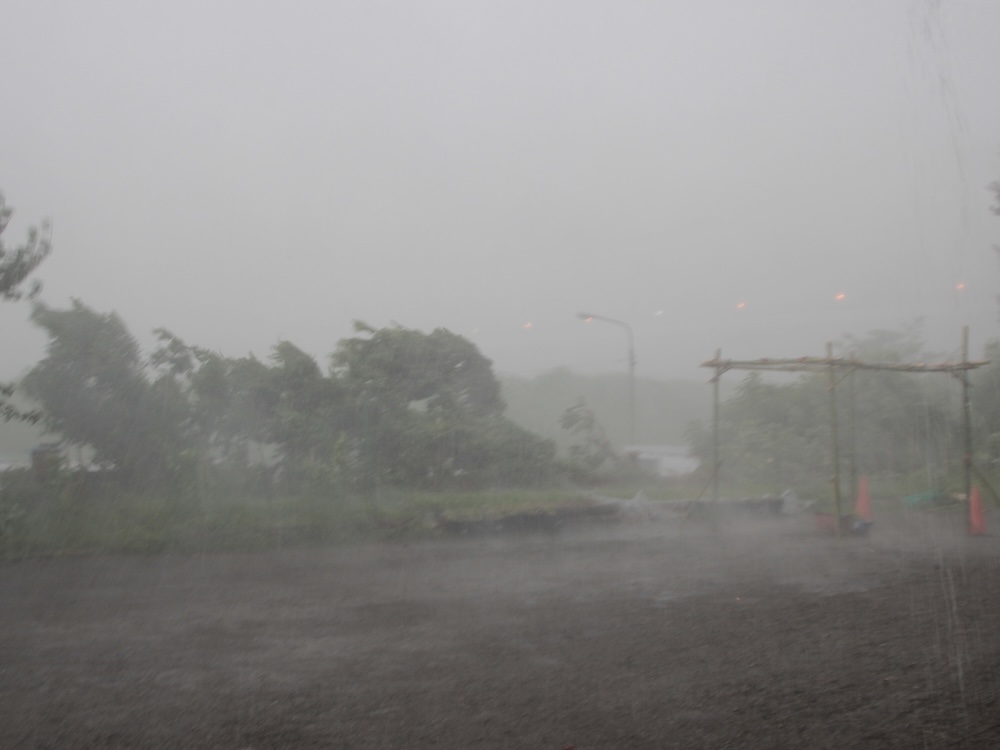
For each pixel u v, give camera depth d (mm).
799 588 9742
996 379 25125
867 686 6035
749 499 17562
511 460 18344
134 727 5340
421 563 11711
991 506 18250
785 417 22766
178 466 14688
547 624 8047
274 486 15734
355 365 17484
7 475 14055
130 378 14930
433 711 5613
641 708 5637
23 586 9984
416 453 17094
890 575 10508
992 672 6336
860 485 16609
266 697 5926
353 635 7664
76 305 15000
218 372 15461
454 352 18875
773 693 5914
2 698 5906
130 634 7719
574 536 14531
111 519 13320
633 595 9422
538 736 5152
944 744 4953
